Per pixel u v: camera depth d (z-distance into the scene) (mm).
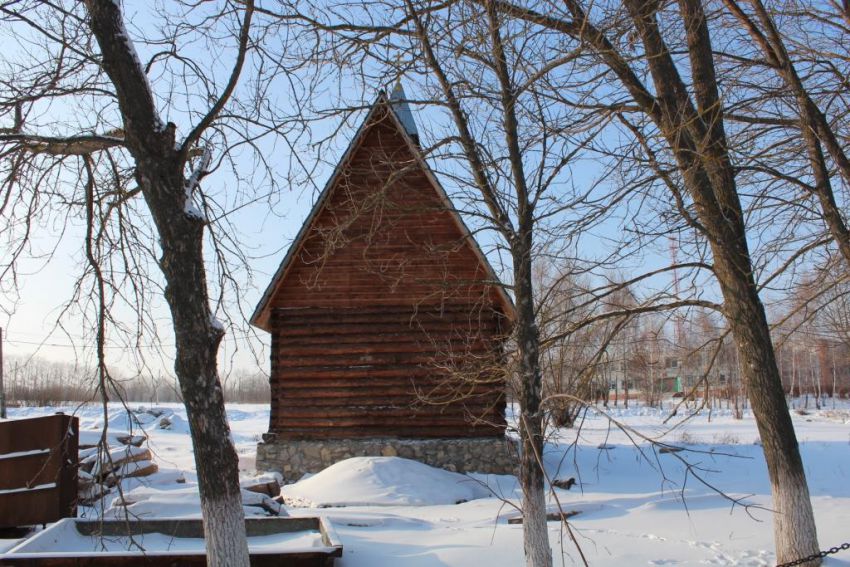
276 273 16719
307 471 16641
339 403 16984
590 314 7445
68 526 8305
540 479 5793
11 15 5531
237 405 80438
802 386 66000
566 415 6477
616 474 16422
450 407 16672
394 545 8211
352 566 7328
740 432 29984
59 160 5902
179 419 36438
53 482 9875
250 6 5531
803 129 7875
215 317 5191
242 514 4992
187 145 5203
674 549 8227
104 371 5684
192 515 9516
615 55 6398
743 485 14125
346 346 17109
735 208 7488
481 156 6129
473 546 7973
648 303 7699
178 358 5004
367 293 16969
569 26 6562
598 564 7602
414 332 16984
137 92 5090
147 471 14508
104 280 6035
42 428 10008
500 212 6145
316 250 17047
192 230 5109
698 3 7402
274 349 17422
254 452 22188
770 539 8781
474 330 16484
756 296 7336
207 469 4902
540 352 6941
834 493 13250
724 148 7238
